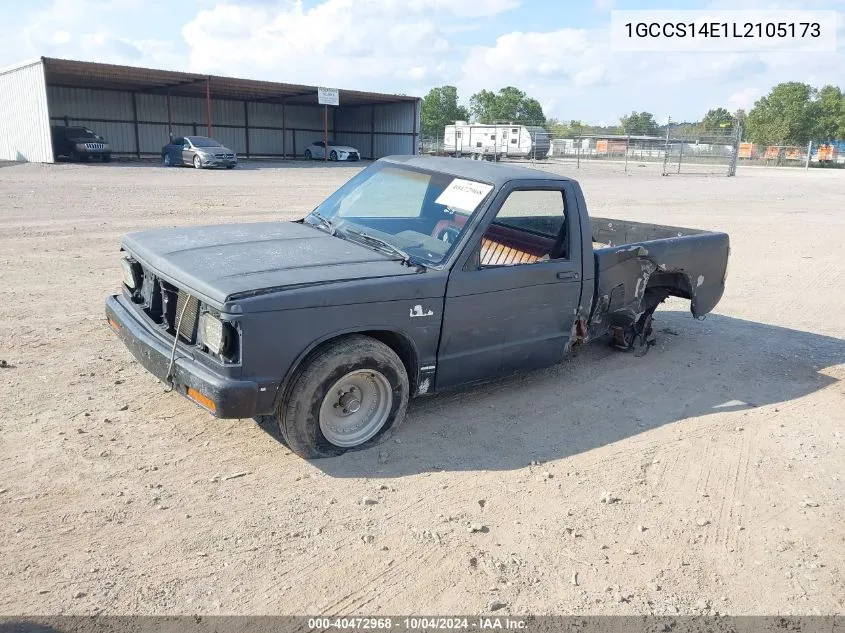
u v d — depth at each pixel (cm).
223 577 311
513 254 505
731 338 736
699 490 414
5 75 3344
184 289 393
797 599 321
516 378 582
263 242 470
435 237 469
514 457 443
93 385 507
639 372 614
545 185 501
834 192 2820
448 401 525
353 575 319
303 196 1903
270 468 408
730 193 2583
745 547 359
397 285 417
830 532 377
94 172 2597
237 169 3175
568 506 388
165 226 1251
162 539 335
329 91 4259
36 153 3244
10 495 361
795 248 1335
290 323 377
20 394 483
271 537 343
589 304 541
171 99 4406
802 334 763
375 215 511
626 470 434
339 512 368
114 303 484
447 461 432
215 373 375
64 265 895
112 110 4147
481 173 498
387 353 423
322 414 410
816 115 7262
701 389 581
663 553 350
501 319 480
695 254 621
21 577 301
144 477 388
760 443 482
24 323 642
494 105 10856
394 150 4906
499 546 348
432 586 315
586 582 324
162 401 486
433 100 10200
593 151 5841
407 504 380
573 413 518
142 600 292
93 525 341
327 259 436
